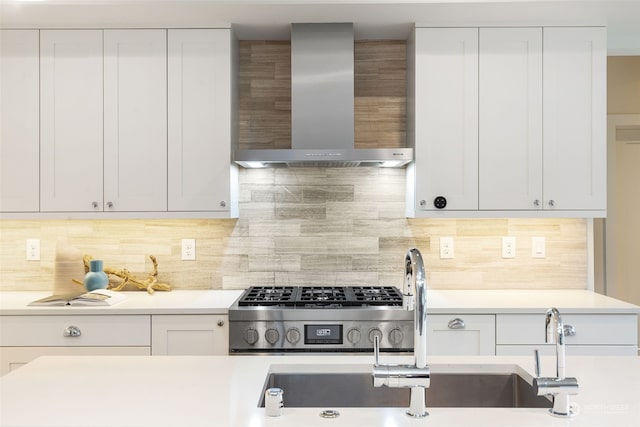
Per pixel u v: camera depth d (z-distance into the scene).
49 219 3.11
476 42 2.96
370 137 3.30
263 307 2.71
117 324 2.69
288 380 1.72
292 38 3.00
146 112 2.98
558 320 1.32
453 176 2.96
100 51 2.97
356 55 3.31
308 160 2.85
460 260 3.30
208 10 2.79
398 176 3.31
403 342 2.65
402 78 3.30
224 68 2.98
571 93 2.95
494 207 2.96
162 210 2.98
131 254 3.30
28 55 2.97
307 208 3.30
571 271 3.29
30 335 2.68
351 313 2.64
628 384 1.53
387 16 2.88
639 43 3.27
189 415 1.29
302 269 3.31
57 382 1.54
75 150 2.98
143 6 2.73
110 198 2.97
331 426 1.22
